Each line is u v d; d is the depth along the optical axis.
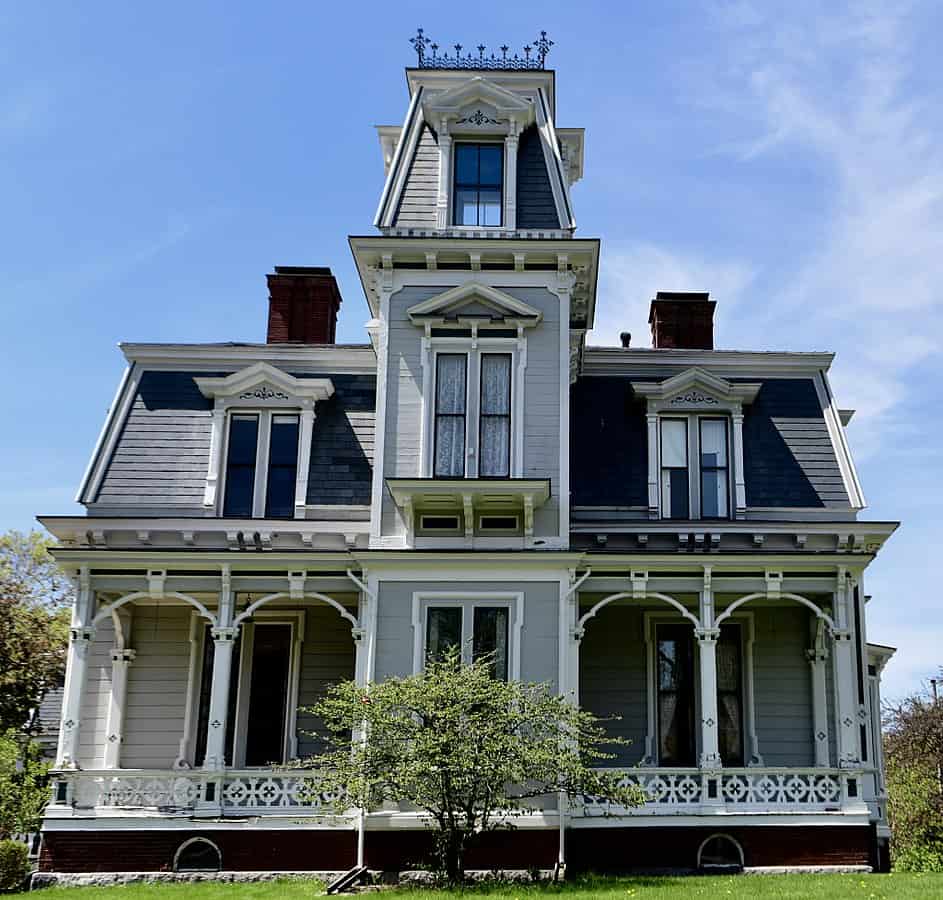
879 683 21.77
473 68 21.17
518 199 20.25
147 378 21.50
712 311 23.98
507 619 18.17
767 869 17.14
